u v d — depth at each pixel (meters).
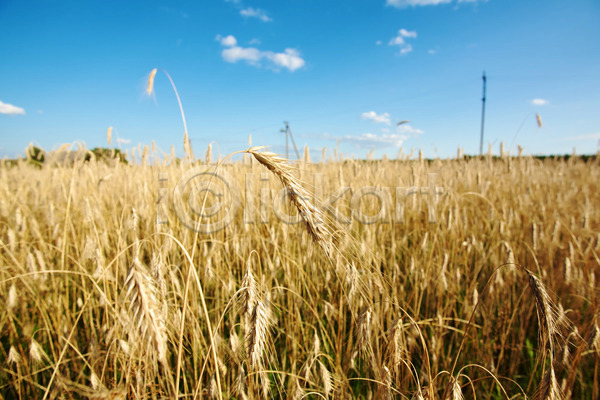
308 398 2.23
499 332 3.12
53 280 2.85
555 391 1.43
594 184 7.52
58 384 2.08
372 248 3.31
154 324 1.22
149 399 2.10
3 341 3.05
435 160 7.98
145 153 4.98
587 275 3.42
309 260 3.47
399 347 1.76
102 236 3.37
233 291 2.99
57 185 4.46
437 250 4.24
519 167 7.42
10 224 4.14
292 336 2.73
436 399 1.98
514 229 4.74
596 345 2.13
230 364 2.48
